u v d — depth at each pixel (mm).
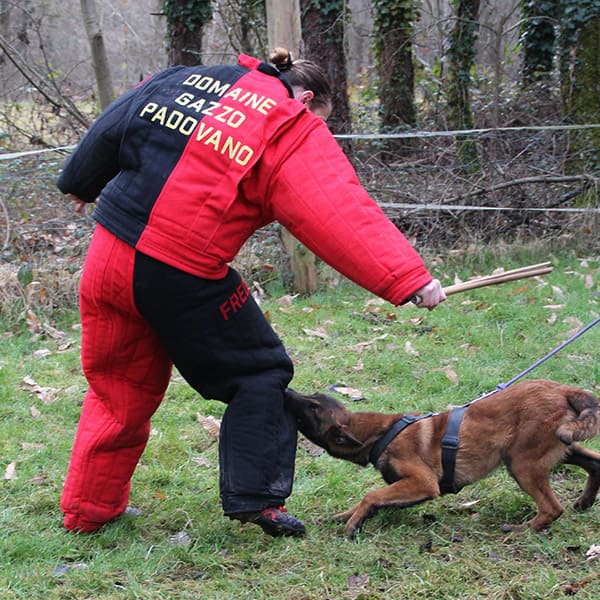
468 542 3580
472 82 12789
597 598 3027
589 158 9367
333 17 11492
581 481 4188
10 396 5414
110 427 3484
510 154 9445
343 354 6168
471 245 8523
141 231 3078
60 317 7023
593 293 7352
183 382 5613
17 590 3137
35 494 4074
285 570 3322
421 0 14703
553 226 9086
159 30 17781
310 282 7680
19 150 9352
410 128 12039
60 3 14805
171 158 3074
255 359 3305
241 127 3049
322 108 3590
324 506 4004
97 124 3250
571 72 9844
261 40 11953
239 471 3270
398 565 3363
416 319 6840
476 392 5445
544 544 3506
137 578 3256
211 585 3209
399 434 3775
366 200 3055
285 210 3045
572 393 3676
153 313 3162
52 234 7738
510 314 6914
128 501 3988
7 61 11383
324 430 3809
